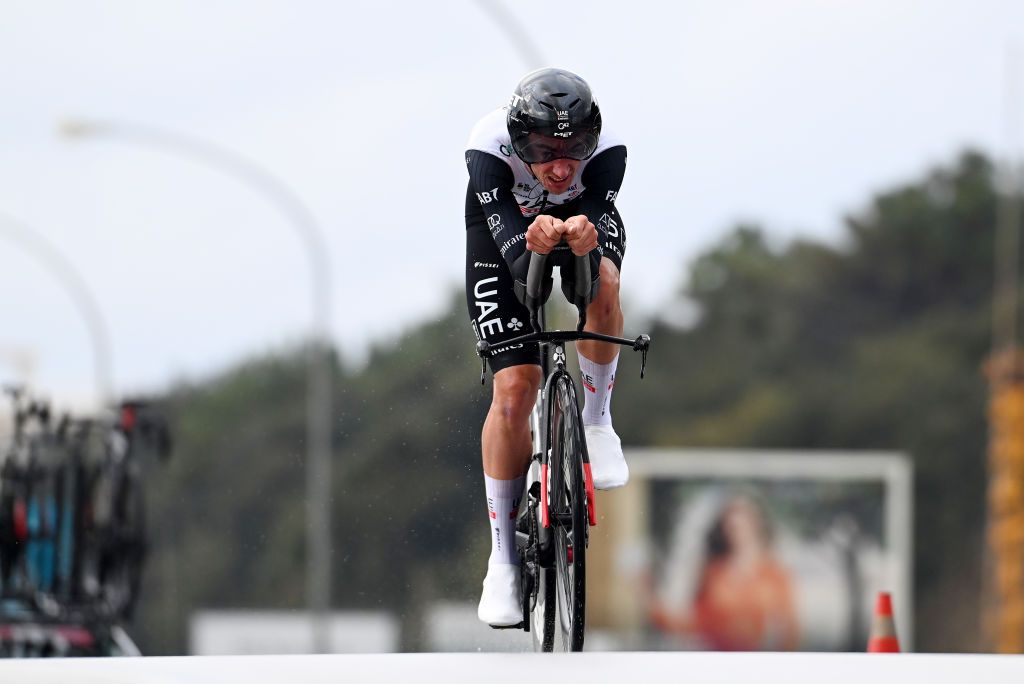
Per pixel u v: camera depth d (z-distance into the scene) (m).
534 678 9.13
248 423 132.50
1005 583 81.88
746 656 9.63
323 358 69.50
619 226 16.27
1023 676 9.02
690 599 82.75
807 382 151.50
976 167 155.00
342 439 68.06
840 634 82.12
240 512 126.31
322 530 65.19
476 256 16.55
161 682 9.26
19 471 32.72
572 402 15.38
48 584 32.38
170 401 126.38
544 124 14.88
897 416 143.88
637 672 9.23
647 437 154.75
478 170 15.92
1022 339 136.88
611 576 83.31
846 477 82.75
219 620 86.56
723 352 158.75
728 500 83.25
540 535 15.94
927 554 138.62
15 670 9.73
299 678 9.28
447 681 9.09
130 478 33.44
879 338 152.38
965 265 151.50
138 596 33.34
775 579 82.56
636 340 15.10
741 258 165.88
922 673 9.12
